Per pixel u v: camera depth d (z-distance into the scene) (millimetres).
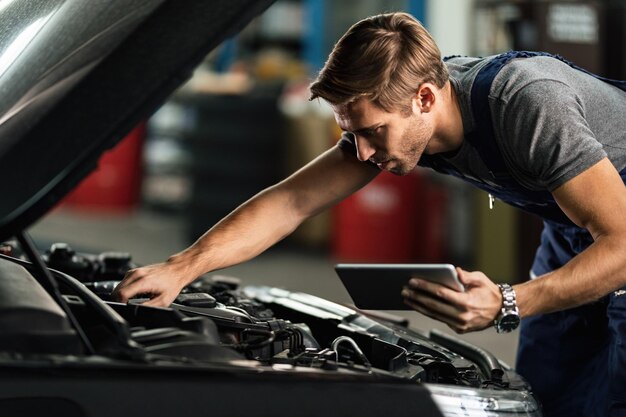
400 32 2053
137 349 1578
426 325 5695
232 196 7867
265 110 7785
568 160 2072
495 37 6027
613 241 2025
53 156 1594
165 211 9539
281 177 7988
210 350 1673
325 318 2391
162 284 2170
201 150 7902
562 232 2594
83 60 1674
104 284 2344
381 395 1661
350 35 2055
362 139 2105
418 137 2131
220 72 9375
